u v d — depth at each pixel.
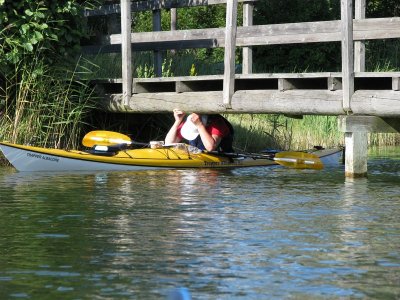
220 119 25.14
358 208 16.75
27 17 24.75
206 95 23.84
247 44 23.89
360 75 20.42
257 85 24.52
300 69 42.59
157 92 26.02
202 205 17.19
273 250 12.87
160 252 12.77
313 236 13.92
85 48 27.73
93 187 20.05
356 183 20.92
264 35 23.45
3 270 11.70
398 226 14.77
